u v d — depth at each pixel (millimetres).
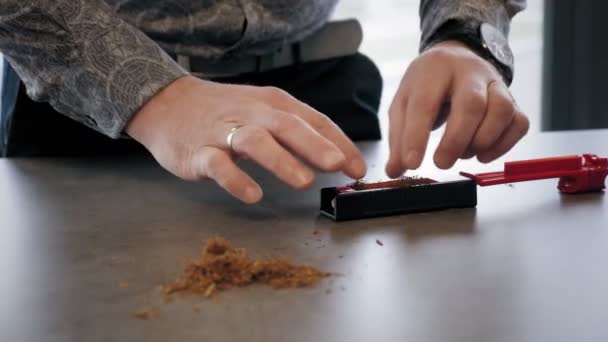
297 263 556
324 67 1075
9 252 590
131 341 462
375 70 1107
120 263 563
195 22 945
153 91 728
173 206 699
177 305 498
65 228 643
